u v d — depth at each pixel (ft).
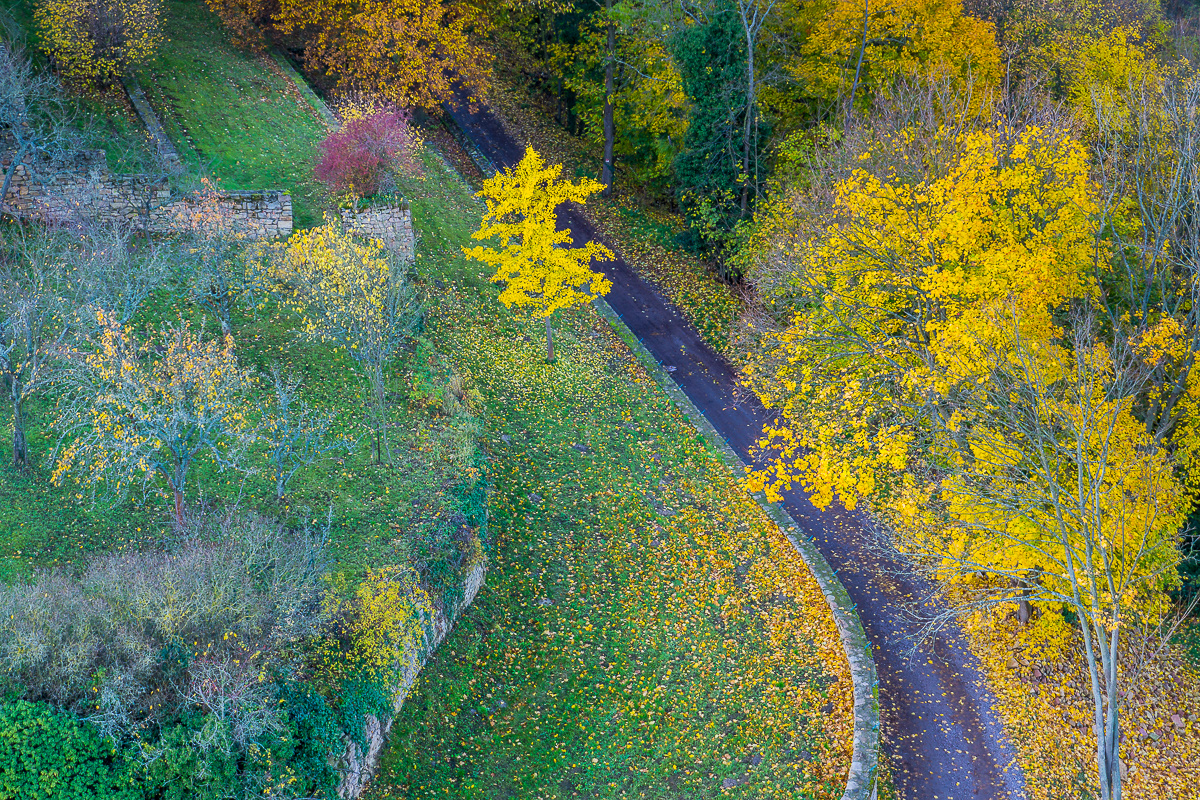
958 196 76.18
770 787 66.69
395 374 93.76
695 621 82.02
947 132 90.84
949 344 73.05
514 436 98.07
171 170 100.01
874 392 81.51
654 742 70.69
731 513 95.20
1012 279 73.67
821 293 85.97
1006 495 68.69
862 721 71.41
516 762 67.56
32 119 99.86
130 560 59.93
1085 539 60.64
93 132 104.99
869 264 84.89
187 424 68.69
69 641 52.39
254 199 99.91
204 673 53.52
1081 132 101.60
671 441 104.27
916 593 87.92
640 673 76.64
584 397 107.45
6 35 106.42
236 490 75.15
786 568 88.58
